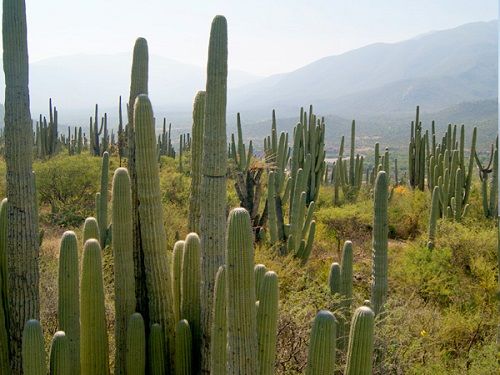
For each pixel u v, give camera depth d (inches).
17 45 166.6
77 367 168.1
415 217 685.3
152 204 177.0
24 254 169.9
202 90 194.9
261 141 7559.1
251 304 131.9
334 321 131.3
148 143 174.4
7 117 168.2
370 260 502.3
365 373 133.8
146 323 184.9
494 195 651.5
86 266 165.8
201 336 176.1
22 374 172.2
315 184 688.4
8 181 169.8
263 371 140.3
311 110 666.8
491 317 332.2
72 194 764.0
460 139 667.4
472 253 439.8
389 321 254.8
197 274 181.0
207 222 169.8
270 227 470.0
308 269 437.7
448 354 290.2
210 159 168.1
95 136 1202.6
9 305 171.9
